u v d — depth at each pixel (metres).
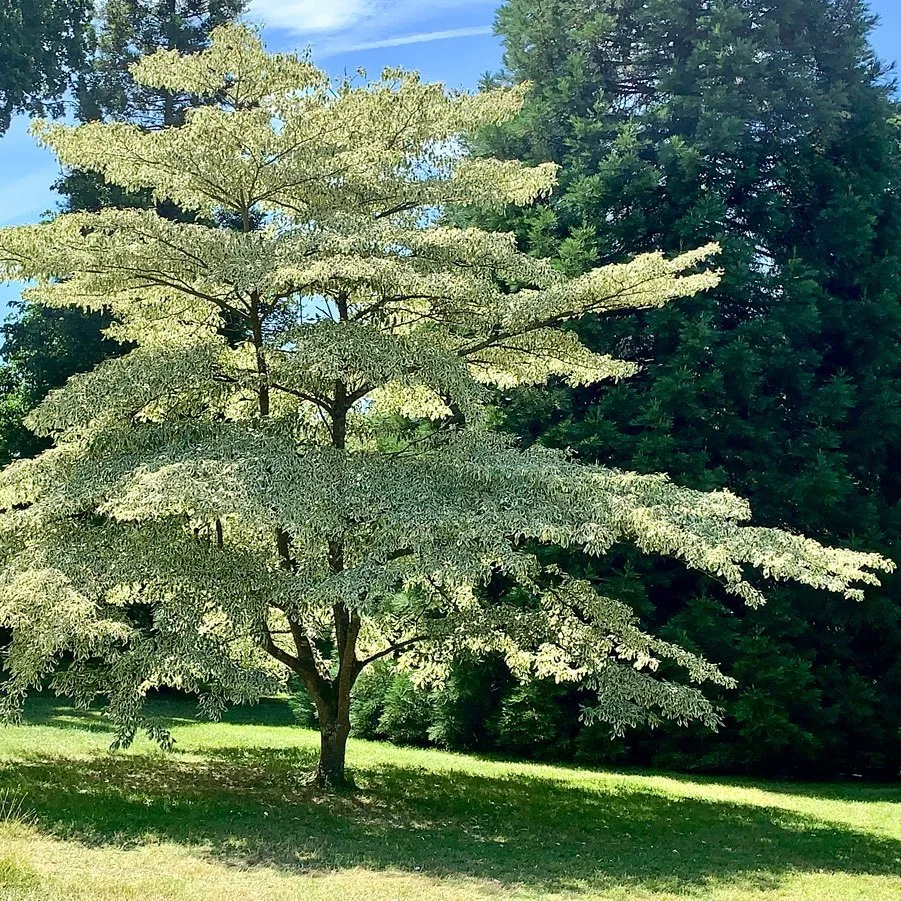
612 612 11.10
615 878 8.12
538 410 17.34
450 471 10.00
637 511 9.24
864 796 14.37
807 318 17.08
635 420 16.80
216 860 7.93
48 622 9.07
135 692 9.61
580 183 17.97
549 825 10.34
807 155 18.56
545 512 9.26
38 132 10.66
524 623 11.34
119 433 10.63
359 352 9.79
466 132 12.15
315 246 10.21
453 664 15.37
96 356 23.50
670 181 18.14
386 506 9.29
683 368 16.69
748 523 16.75
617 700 10.98
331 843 8.81
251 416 12.10
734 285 17.17
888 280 17.91
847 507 16.73
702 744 16.14
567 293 10.49
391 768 13.86
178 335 12.05
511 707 16.53
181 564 9.84
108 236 10.59
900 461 18.03
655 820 10.97
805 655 15.98
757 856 9.27
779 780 15.88
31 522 9.97
